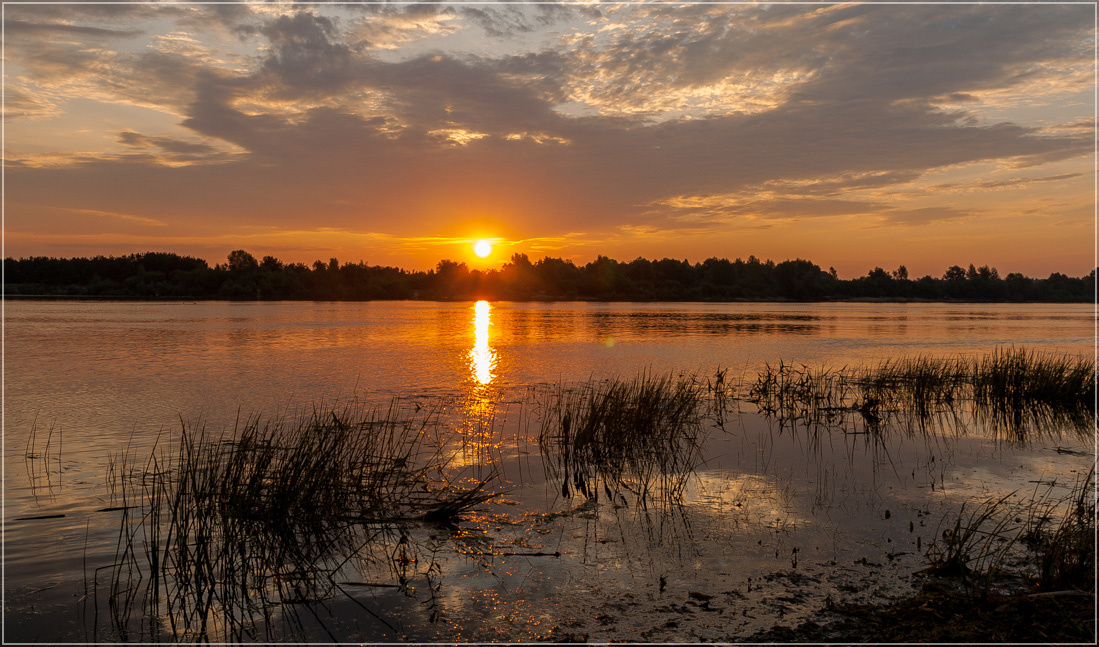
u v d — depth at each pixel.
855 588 7.94
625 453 15.11
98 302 142.50
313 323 70.31
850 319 88.19
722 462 14.39
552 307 143.12
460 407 20.81
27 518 10.62
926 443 16.39
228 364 32.50
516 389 24.59
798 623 7.07
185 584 8.37
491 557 9.05
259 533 10.03
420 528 10.22
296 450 11.66
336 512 10.83
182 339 47.38
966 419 19.88
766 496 11.80
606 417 16.36
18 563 9.00
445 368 31.39
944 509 10.95
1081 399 23.11
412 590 8.12
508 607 7.62
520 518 10.66
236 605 7.86
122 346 41.59
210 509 10.03
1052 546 7.98
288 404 21.25
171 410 20.16
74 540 9.79
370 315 92.75
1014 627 6.77
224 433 16.91
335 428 12.92
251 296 178.25
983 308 154.88
